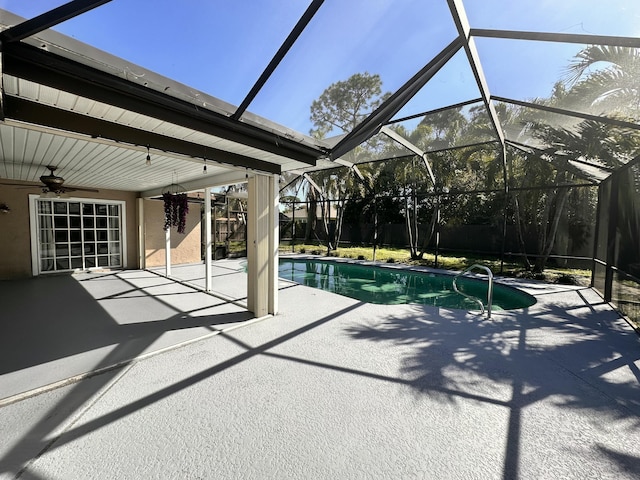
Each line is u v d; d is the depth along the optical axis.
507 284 7.55
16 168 5.71
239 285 7.36
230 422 2.22
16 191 7.73
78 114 2.75
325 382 2.79
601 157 5.98
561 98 5.37
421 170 12.20
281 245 17.77
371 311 5.17
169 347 3.54
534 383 2.81
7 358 3.25
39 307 5.33
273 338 3.89
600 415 2.34
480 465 1.85
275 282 4.95
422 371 3.02
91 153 4.43
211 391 2.63
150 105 2.75
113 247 9.55
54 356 3.30
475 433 2.13
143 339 3.81
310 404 2.45
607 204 6.26
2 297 6.04
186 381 2.79
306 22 2.49
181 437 2.06
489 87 4.83
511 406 2.45
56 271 8.54
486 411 2.38
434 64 3.73
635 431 2.16
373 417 2.29
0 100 2.15
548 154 7.44
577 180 9.18
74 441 2.01
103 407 2.39
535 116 6.05
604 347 3.65
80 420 2.22
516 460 1.89
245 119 3.39
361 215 16.28
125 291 6.62
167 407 2.39
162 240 10.44
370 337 3.94
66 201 8.61
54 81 2.20
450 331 4.18
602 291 6.39
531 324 4.49
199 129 3.17
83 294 6.32
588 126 5.80
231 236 14.04
